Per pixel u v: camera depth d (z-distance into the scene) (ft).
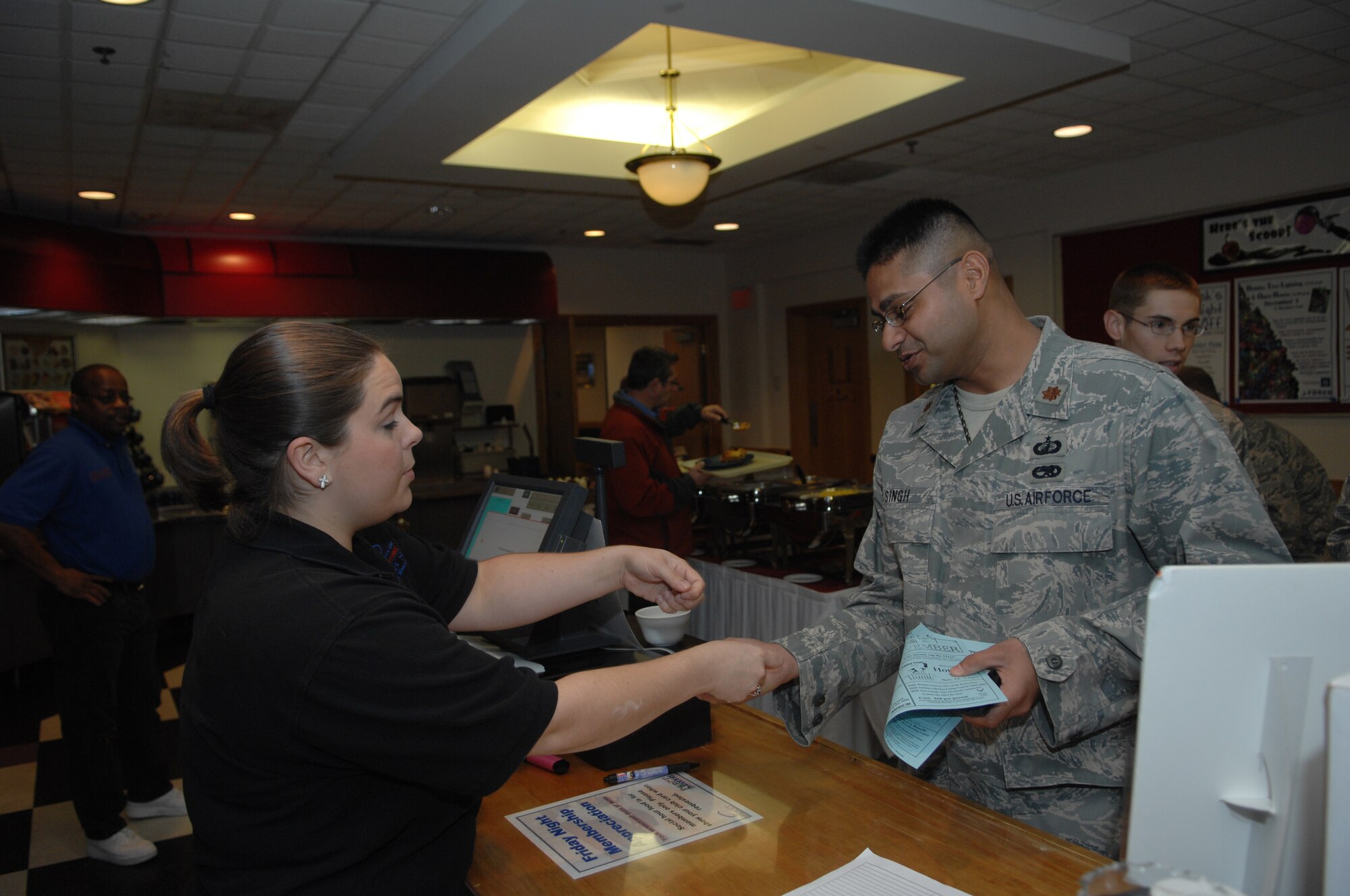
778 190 17.92
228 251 18.25
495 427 23.56
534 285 22.02
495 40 8.92
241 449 2.95
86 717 8.69
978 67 10.46
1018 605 4.04
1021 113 13.28
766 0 8.34
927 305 4.06
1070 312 18.02
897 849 3.38
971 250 4.08
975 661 3.44
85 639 8.70
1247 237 15.07
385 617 2.76
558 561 4.37
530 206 18.07
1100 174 16.93
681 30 11.35
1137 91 12.47
